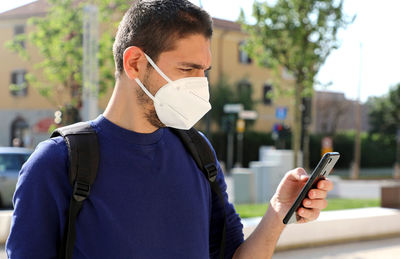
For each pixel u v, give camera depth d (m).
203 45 1.34
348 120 48.31
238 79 32.66
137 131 1.37
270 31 14.12
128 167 1.30
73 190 1.21
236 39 32.31
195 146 1.47
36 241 1.20
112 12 15.65
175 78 1.34
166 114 1.37
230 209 1.58
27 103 28.86
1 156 10.41
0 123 29.45
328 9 13.70
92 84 11.80
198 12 1.34
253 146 31.72
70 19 18.22
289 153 13.47
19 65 28.69
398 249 6.16
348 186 20.83
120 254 1.23
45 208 1.22
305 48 13.94
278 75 16.12
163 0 1.33
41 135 28.48
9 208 10.20
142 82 1.35
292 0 13.80
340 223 6.48
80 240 1.23
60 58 18.67
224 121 24.41
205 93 1.39
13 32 28.61
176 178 1.37
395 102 40.50
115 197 1.26
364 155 38.50
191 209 1.37
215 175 1.48
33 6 27.88
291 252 5.90
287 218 1.41
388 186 7.71
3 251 5.18
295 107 14.55
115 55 1.39
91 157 1.25
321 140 35.16
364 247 6.25
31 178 1.22
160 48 1.31
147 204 1.29
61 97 20.00
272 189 12.43
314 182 1.40
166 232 1.30
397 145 40.16
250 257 1.49
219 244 1.54
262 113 33.91
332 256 5.72
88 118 11.79
